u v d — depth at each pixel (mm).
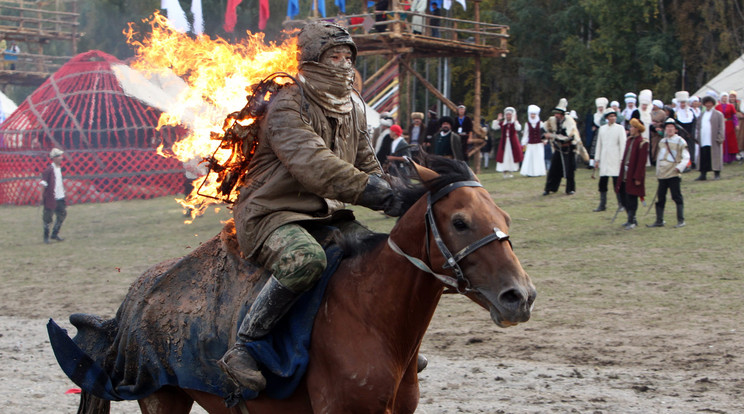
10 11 42750
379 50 24219
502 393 6551
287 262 3793
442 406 6270
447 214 3621
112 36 31922
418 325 3857
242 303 4070
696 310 8844
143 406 4605
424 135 20344
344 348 3738
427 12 25375
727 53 31438
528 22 36000
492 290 3447
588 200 17375
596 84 32656
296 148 3844
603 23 32750
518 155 22844
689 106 21531
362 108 4445
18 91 47219
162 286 4449
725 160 21922
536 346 7910
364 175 3875
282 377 3816
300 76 4105
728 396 6254
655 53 31234
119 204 23500
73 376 4621
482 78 38750
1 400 6723
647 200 16828
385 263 3854
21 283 12352
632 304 9258
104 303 10797
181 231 17156
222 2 26594
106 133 24719
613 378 6840
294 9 22297
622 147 15508
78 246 15867
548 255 12203
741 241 12328
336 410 3713
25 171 25047
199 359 4160
